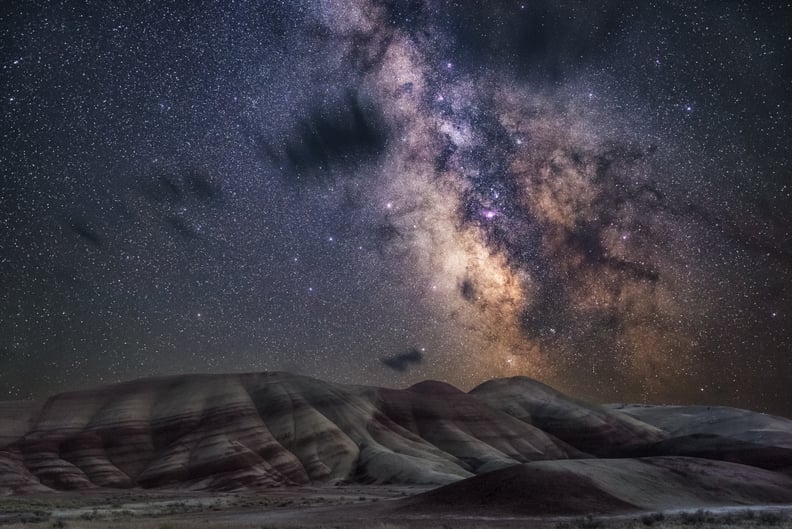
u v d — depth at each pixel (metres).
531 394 178.62
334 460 119.56
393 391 155.12
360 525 38.38
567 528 36.88
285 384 146.25
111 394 140.38
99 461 116.19
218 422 128.88
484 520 42.34
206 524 39.22
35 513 54.62
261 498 77.12
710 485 56.66
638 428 160.25
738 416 161.12
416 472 109.44
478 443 137.88
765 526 36.12
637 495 50.88
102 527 36.62
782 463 107.31
